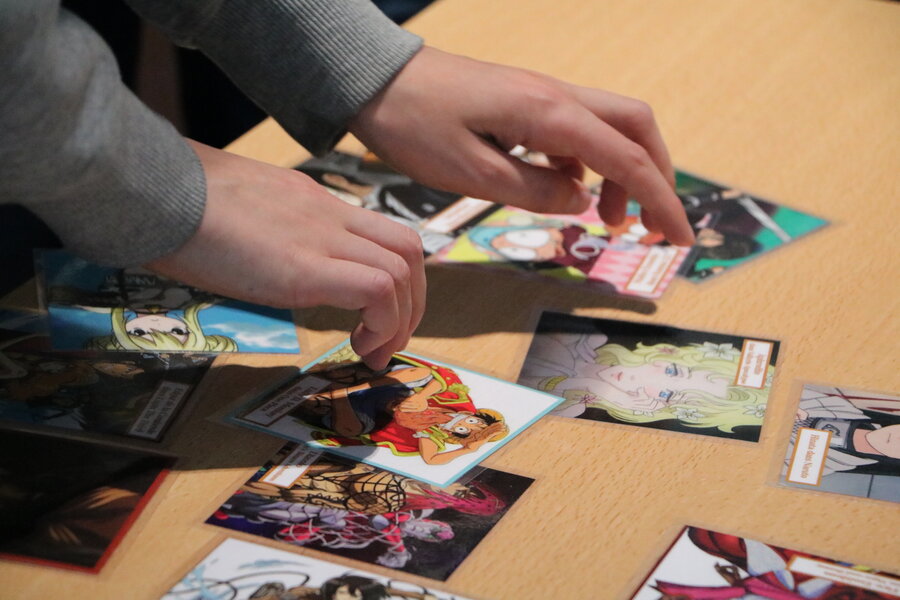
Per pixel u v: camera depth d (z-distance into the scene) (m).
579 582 0.52
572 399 0.66
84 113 0.54
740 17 1.20
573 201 0.82
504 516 0.56
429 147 0.78
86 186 0.56
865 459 0.61
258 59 0.76
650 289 0.78
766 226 0.86
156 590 0.51
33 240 0.91
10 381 0.65
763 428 0.63
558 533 0.55
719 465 0.60
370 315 0.63
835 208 0.88
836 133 0.98
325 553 0.53
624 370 0.69
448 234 0.86
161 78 1.93
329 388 0.67
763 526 0.56
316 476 0.59
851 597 0.51
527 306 0.77
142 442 0.61
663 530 0.55
